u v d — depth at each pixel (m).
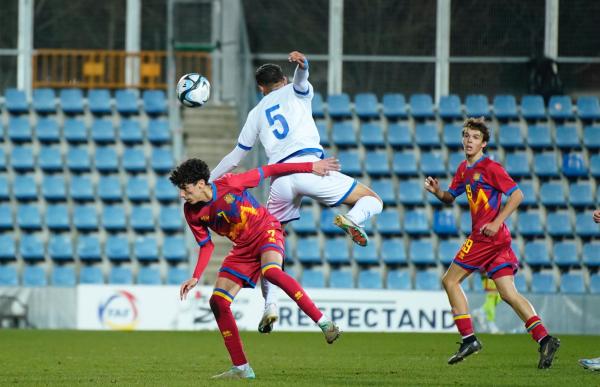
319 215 63.28
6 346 41.62
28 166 65.50
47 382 24.59
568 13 69.56
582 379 25.48
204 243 24.86
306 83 27.14
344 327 54.34
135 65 70.50
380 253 62.28
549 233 63.00
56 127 67.06
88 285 55.06
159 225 63.12
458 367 30.69
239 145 27.95
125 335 49.97
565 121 67.38
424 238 63.06
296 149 27.02
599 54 69.31
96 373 28.14
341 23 69.69
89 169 65.50
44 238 63.50
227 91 69.69
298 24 70.06
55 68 70.31
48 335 49.72
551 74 69.19
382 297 54.38
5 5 70.19
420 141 66.19
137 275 61.66
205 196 23.89
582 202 64.12
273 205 27.62
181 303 54.78
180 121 67.75
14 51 69.88
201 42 69.00
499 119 67.25
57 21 70.50
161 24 70.50
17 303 55.97
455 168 65.69
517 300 27.47
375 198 27.09
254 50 70.00
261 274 25.66
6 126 67.06
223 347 41.50
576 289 61.44
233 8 69.94
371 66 69.50
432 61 69.38
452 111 67.25
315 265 62.03
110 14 70.62
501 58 69.38
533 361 33.75
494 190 27.38
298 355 37.31
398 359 34.97
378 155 65.94
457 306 27.69
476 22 69.62
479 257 27.42
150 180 65.06
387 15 69.69
